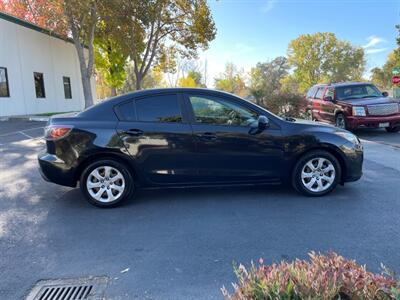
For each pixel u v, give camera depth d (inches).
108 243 147.6
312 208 185.0
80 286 115.3
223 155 194.9
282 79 3075.8
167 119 193.2
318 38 2965.1
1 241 150.9
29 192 223.6
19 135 489.1
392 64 2652.6
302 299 63.7
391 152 343.0
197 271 122.9
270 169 199.9
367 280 68.0
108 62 1137.4
